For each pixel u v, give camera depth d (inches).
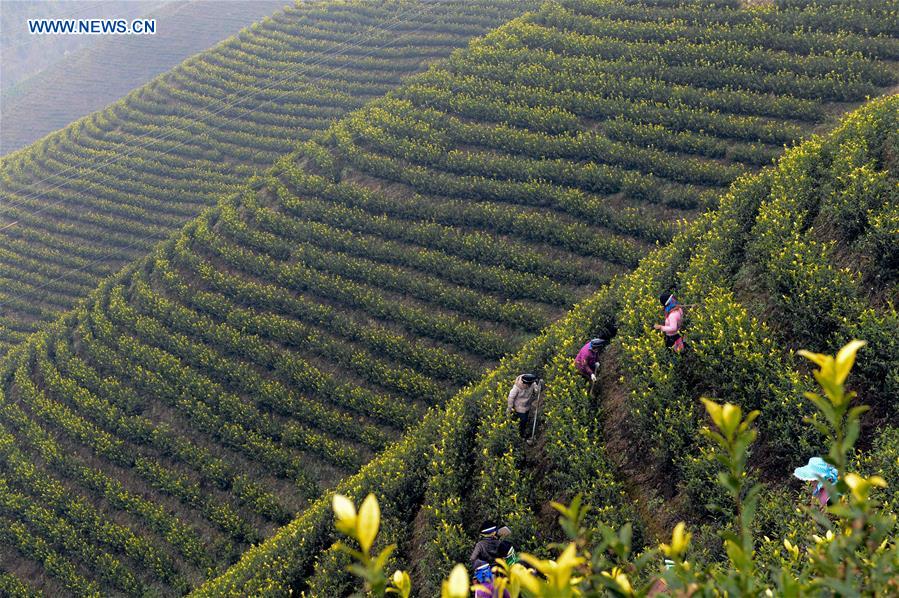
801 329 425.4
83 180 2081.7
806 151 598.9
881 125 583.2
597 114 1234.6
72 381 1187.9
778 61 1139.9
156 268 1378.0
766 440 381.7
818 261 447.8
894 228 430.6
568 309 993.5
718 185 1027.3
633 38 1378.0
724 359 419.8
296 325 1125.1
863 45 1086.4
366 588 523.8
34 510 1011.9
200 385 1094.4
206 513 943.7
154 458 1043.3
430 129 1371.8
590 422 478.9
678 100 1172.5
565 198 1098.1
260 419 1021.2
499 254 1091.3
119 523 975.6
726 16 1305.4
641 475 428.5
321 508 665.6
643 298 554.9
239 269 1301.7
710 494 371.2
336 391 1010.1
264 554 666.2
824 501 272.8
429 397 971.3
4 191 2133.4
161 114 2301.9
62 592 933.8
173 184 1990.7
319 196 1373.0
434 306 1087.0
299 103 2127.2
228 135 2091.5
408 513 558.6
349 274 1184.2
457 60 1541.6
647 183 1057.5
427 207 1222.3
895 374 353.4
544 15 1574.8
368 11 2352.4
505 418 533.3
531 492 470.9
